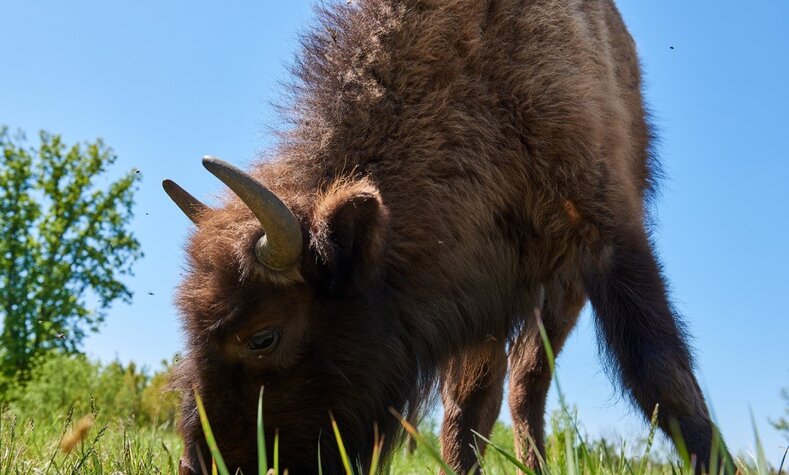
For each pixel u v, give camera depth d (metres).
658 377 3.66
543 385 5.40
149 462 3.78
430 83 4.13
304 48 4.33
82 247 25.55
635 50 5.93
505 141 4.16
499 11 4.26
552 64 4.20
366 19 4.27
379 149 4.02
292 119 4.21
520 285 4.38
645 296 3.92
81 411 9.08
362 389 3.71
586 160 4.14
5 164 25.61
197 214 3.97
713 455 2.34
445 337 4.11
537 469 4.64
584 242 4.16
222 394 3.52
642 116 5.73
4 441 4.20
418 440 2.03
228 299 3.51
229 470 3.52
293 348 3.61
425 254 3.97
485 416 5.02
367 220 3.52
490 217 4.16
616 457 3.97
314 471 3.63
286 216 3.37
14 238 24.59
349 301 3.69
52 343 22.77
